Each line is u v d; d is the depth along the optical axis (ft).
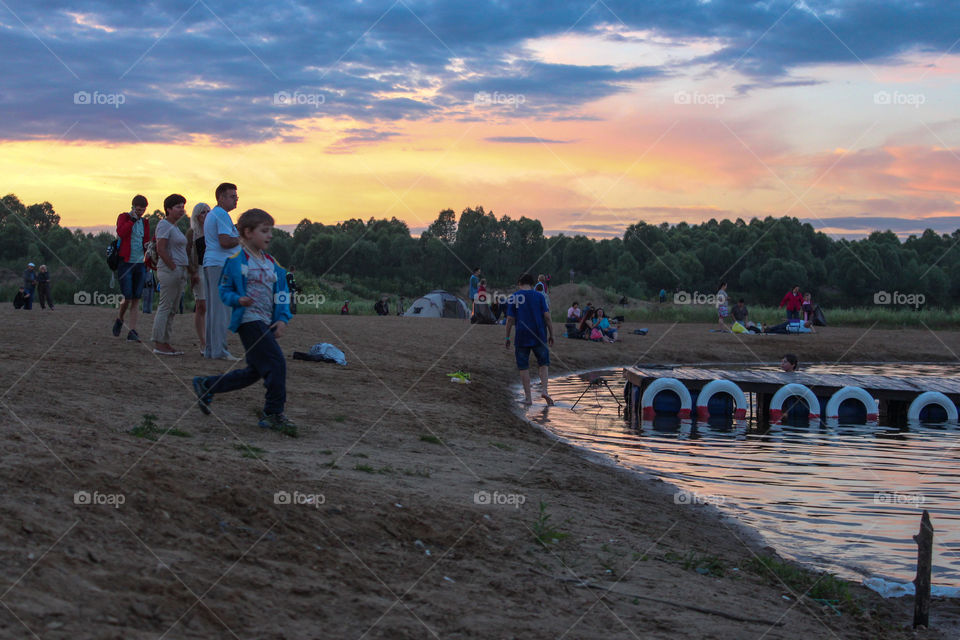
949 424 44.14
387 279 349.41
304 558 12.75
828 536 20.68
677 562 16.63
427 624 11.14
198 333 36.50
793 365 53.67
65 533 11.27
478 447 27.25
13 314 63.05
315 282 253.03
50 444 14.96
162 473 14.62
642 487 25.08
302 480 16.76
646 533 18.83
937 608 15.81
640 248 403.34
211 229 34.40
